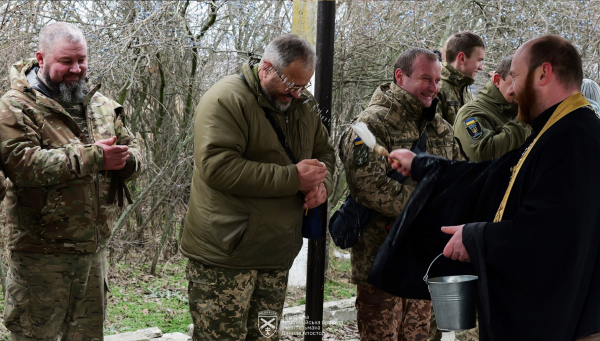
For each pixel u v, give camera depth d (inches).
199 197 105.9
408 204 101.2
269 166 103.0
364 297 122.7
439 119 128.1
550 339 76.8
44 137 104.1
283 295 112.6
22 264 104.0
